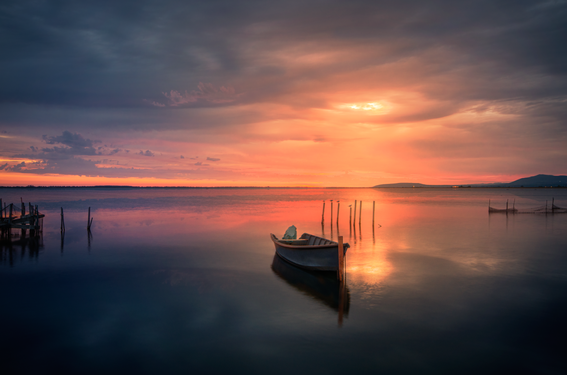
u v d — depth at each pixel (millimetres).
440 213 55125
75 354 9836
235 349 10070
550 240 28438
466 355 9688
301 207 71438
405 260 21188
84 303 13789
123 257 22406
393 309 13078
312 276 17734
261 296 14648
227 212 58062
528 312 12727
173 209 65125
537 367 9109
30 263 20703
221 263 20750
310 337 10797
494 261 20891
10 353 9883
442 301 13898
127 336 10906
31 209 34781
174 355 9750
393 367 9102
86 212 57000
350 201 100312
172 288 15773
